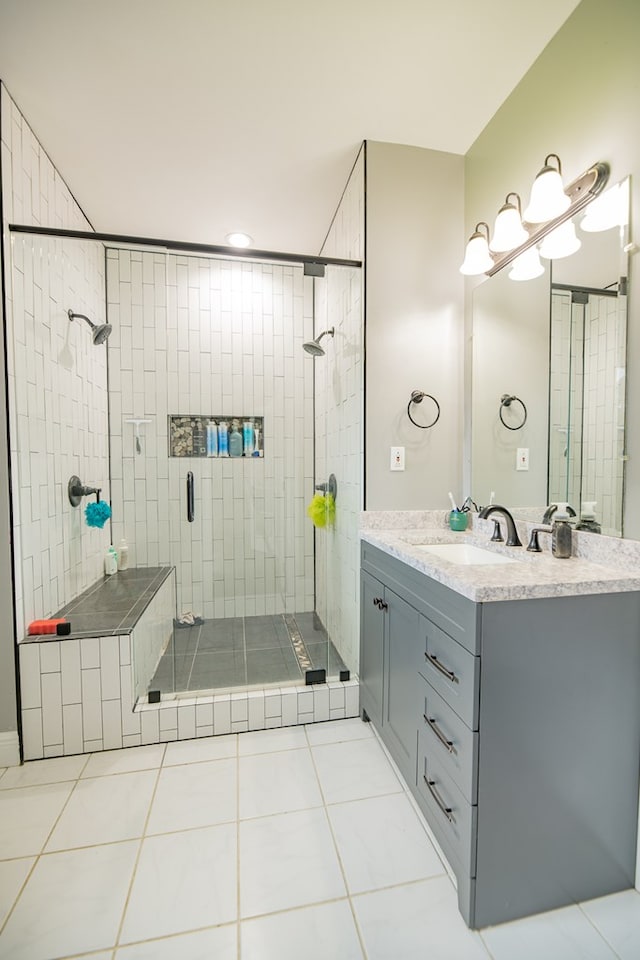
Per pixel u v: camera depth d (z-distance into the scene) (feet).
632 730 3.73
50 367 6.42
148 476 8.99
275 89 5.27
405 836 4.34
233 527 9.42
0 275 5.18
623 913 3.61
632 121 3.84
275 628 8.80
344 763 5.45
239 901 3.68
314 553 9.23
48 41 4.61
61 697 5.60
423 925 3.49
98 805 4.77
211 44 4.69
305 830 4.41
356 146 6.31
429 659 4.10
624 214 3.93
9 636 5.43
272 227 8.39
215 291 9.06
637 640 3.69
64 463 6.88
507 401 5.76
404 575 4.79
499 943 3.36
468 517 6.43
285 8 4.32
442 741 3.82
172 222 8.19
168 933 3.43
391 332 6.37
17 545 5.49
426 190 6.44
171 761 5.51
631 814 3.78
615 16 3.97
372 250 6.28
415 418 6.48
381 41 4.70
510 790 3.43
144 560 9.00
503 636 3.34
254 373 9.34
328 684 6.56
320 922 3.51
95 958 3.25
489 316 6.09
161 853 4.15
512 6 4.36
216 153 6.39
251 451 9.50
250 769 5.34
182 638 8.34
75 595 7.23
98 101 5.40
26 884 3.84
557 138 4.73
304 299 9.24
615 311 4.05
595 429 4.34
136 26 4.47
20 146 5.59
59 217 6.78
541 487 5.17
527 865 3.51
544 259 5.05
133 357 8.85
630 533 3.92
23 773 5.30
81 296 7.54
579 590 3.50
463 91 5.40
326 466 8.39
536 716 3.47
